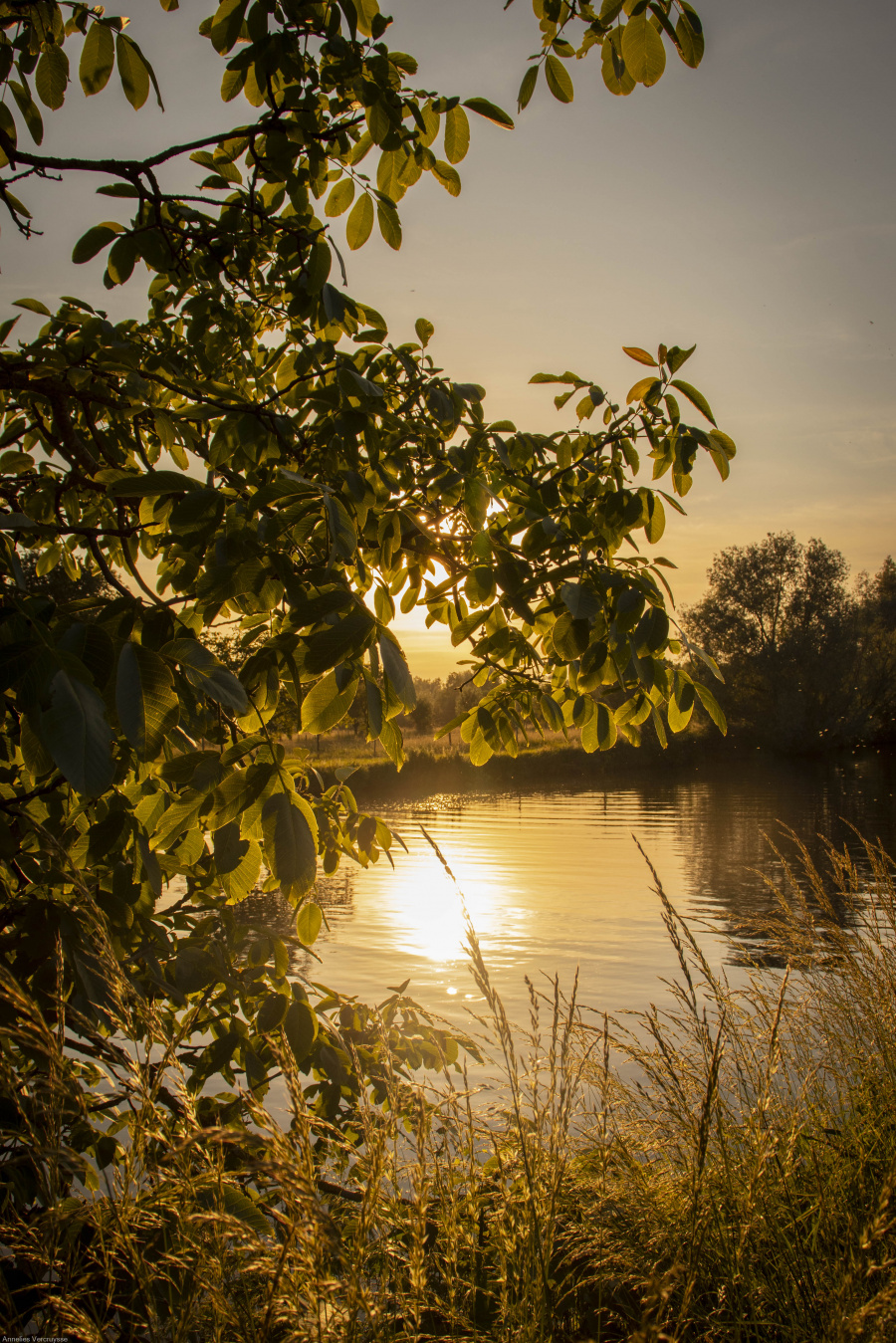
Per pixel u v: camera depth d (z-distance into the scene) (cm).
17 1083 135
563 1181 193
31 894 215
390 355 285
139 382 227
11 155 227
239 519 173
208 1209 143
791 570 6225
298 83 239
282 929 1120
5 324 293
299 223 273
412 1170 167
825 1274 180
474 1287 167
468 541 267
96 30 216
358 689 164
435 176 248
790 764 5209
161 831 171
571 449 293
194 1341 140
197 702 181
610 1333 181
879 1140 231
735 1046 274
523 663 303
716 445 254
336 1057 254
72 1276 134
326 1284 124
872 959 314
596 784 4116
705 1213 172
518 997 899
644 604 220
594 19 226
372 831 305
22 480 288
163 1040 152
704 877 1658
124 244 248
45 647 123
